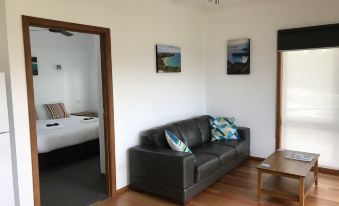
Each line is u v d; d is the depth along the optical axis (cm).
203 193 357
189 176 322
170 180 326
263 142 476
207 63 526
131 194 361
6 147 244
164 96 434
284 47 438
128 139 373
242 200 338
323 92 418
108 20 335
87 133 507
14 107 252
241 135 468
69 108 683
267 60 460
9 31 246
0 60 253
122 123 363
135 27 374
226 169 402
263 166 329
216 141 455
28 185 267
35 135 270
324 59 412
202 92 529
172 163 322
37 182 274
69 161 486
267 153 474
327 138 421
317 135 429
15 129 254
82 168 456
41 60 620
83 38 702
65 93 672
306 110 435
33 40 603
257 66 471
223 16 498
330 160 421
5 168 244
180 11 459
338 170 414
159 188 339
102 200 344
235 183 387
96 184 391
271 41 454
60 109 621
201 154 376
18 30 253
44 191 368
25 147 263
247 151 474
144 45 390
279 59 446
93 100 724
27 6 259
